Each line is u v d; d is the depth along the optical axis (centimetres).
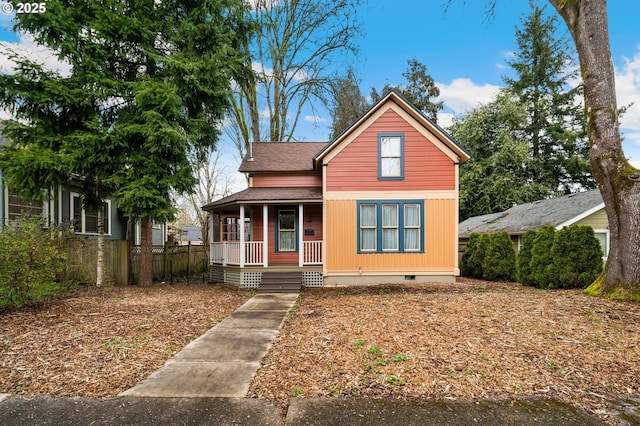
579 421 283
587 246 943
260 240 1248
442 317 582
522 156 2166
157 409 306
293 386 346
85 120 892
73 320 601
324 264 1102
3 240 644
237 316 669
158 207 891
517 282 1117
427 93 2952
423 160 1111
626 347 428
